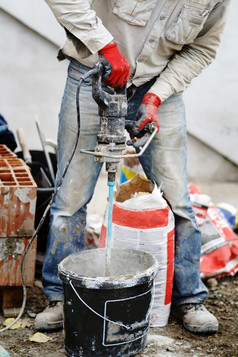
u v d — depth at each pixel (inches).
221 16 232.8
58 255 251.6
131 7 220.5
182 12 225.0
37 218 299.9
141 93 245.9
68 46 234.8
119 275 232.5
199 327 249.8
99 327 216.7
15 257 253.1
